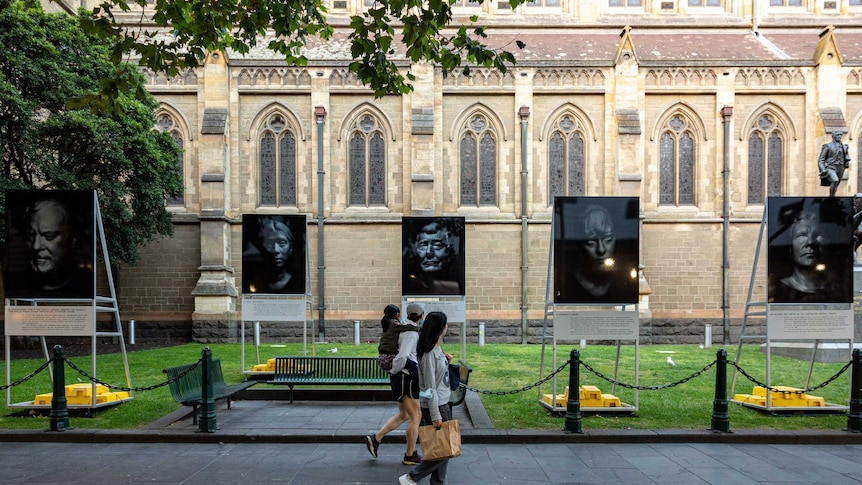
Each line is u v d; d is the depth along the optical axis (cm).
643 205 2270
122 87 844
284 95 2261
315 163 2256
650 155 2284
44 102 1628
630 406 923
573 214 922
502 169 2278
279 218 1350
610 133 2261
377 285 2236
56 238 917
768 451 754
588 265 920
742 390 1127
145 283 2194
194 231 2211
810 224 939
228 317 2117
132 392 1005
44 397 916
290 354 1678
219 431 814
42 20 1633
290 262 1352
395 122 2273
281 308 1343
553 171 2309
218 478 633
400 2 805
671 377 1260
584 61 2250
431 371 560
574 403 810
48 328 920
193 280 2206
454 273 1280
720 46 2511
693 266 2247
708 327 2038
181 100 2227
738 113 2273
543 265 2236
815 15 2667
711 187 2280
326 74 2250
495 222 2238
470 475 646
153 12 2491
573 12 2705
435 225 1281
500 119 2272
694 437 794
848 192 2228
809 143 2234
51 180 1636
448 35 2589
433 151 2214
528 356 1623
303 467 674
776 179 2291
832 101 2202
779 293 938
